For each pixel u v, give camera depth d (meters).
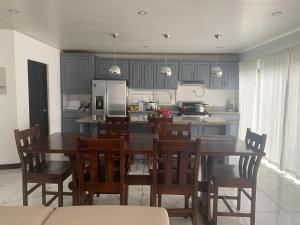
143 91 7.26
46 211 1.70
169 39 5.16
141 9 3.25
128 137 3.01
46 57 5.79
